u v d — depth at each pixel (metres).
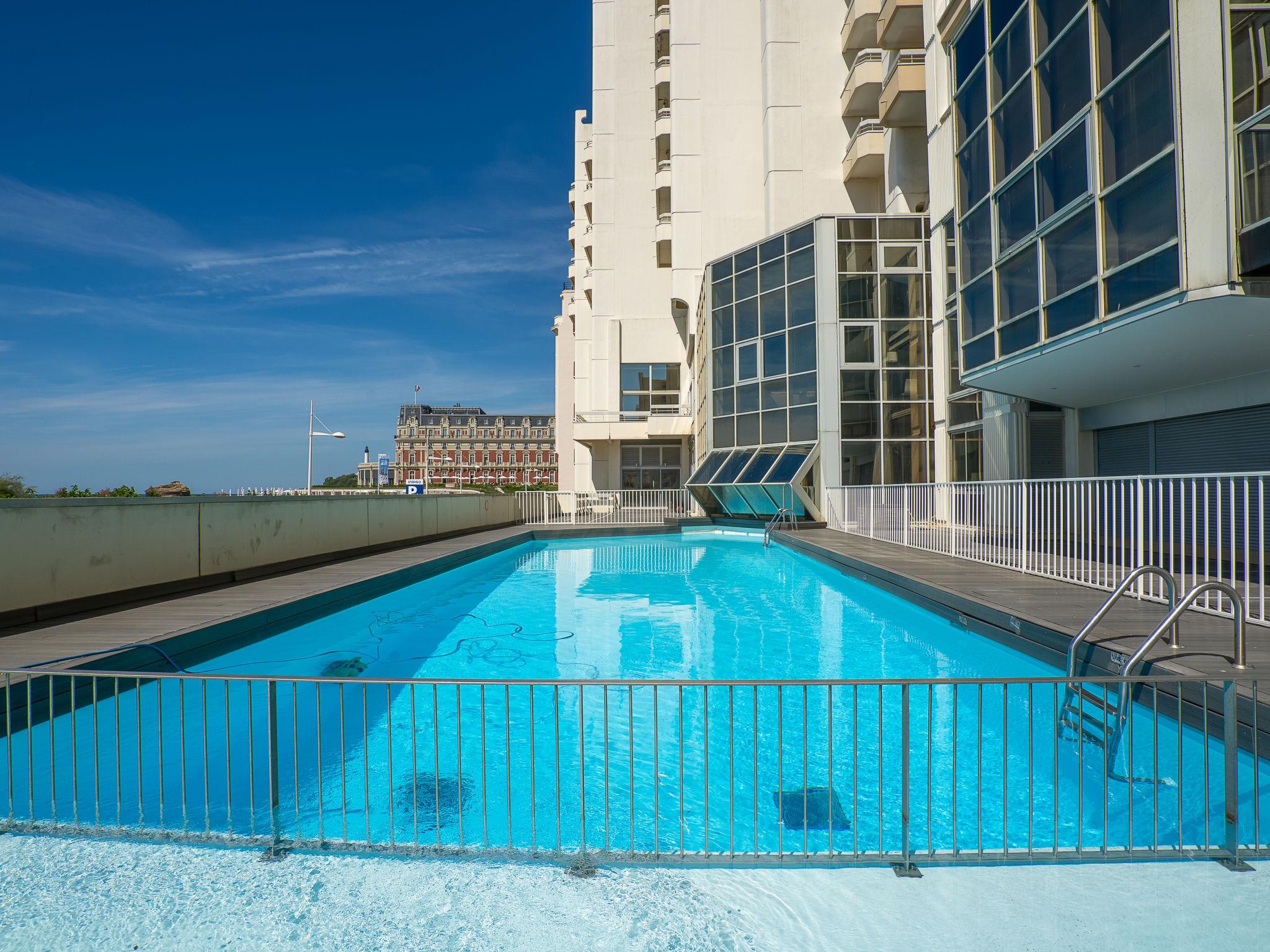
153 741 5.47
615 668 7.40
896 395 20.08
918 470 20.03
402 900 2.93
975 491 11.04
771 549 18.67
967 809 4.20
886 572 9.92
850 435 19.92
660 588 12.64
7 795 4.39
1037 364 9.53
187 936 2.69
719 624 9.41
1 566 7.11
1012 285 9.77
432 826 4.06
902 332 20.17
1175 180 6.48
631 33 31.95
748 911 2.84
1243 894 2.94
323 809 4.34
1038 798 4.30
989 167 10.51
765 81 27.17
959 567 10.18
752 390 22.47
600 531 22.22
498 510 23.27
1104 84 7.61
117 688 3.45
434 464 130.38
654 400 30.58
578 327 38.12
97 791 3.54
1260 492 5.40
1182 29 6.42
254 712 6.15
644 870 3.15
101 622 7.45
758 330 22.27
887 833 3.96
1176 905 2.87
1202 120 6.29
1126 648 5.10
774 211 26.16
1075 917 2.79
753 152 28.67
